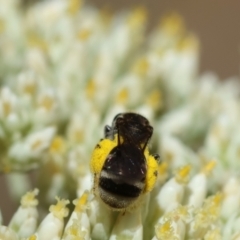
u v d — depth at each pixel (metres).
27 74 0.10
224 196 0.10
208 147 0.11
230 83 0.12
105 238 0.09
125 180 0.09
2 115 0.10
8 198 0.15
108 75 0.11
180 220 0.09
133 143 0.09
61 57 0.11
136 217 0.09
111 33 0.12
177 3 0.18
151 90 0.11
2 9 0.11
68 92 0.11
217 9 0.18
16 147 0.10
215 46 0.18
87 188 0.09
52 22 0.11
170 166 0.10
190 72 0.12
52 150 0.10
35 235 0.09
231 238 0.09
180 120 0.11
